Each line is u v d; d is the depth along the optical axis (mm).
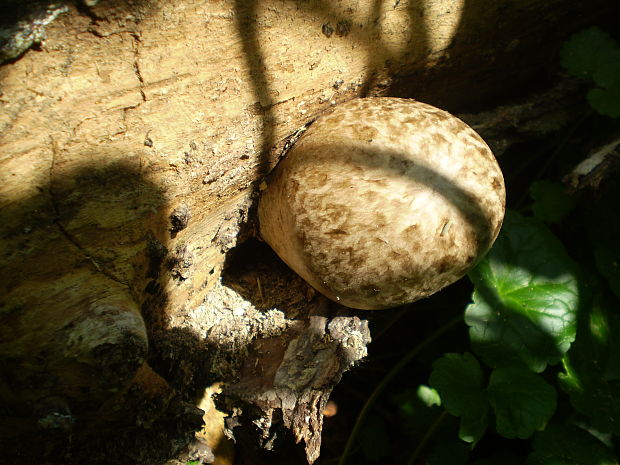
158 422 161
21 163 114
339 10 153
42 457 147
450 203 140
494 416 196
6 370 124
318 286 155
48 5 106
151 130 133
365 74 175
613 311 205
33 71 110
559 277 194
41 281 125
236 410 170
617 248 205
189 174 146
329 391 166
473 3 181
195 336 175
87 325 127
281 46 148
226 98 144
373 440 211
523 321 186
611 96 206
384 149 142
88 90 118
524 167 242
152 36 122
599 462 177
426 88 202
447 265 144
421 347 216
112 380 131
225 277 189
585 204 216
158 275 156
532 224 201
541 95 233
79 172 123
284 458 209
